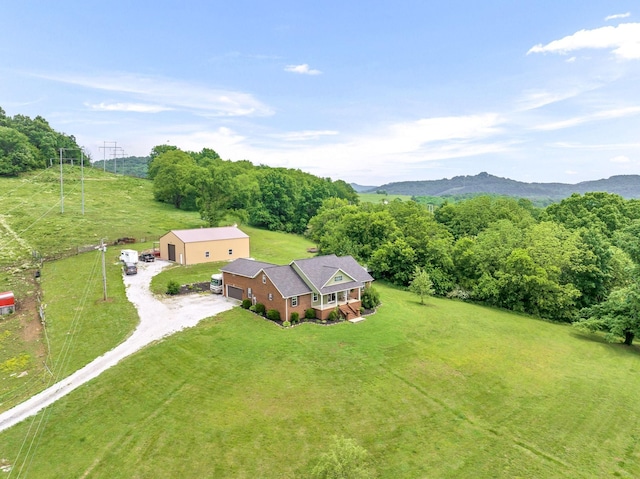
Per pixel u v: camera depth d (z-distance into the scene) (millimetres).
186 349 30312
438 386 27781
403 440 22141
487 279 53688
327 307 38125
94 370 27562
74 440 21328
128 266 47969
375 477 19438
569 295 48406
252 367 28422
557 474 20344
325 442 21578
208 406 24141
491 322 43531
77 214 76438
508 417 25000
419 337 35531
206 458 20156
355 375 28109
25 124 139125
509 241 56812
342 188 134625
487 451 21734
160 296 41781
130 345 30844
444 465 20500
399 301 47719
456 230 81125
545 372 31547
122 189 106312
